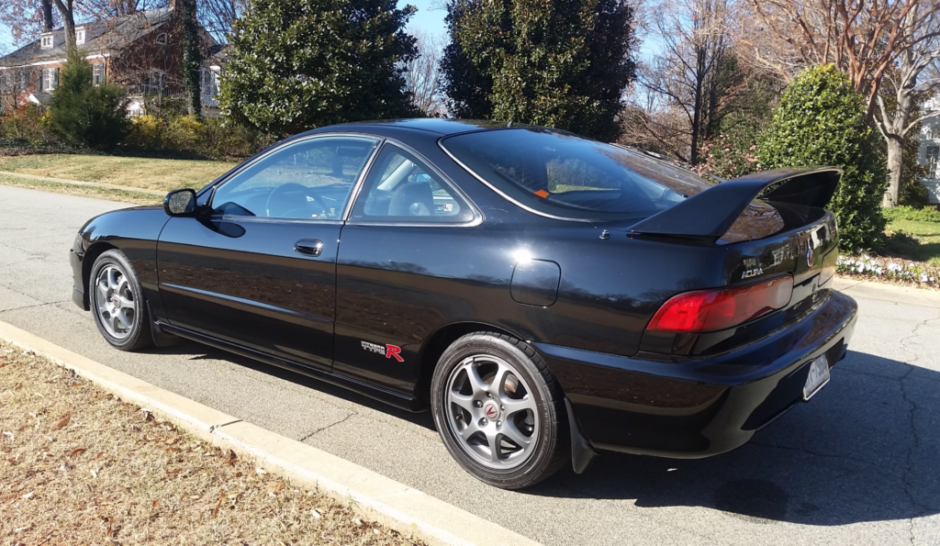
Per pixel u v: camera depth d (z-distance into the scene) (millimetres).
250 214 3959
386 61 16719
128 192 16609
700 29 20250
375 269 3250
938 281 7629
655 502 2984
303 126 16312
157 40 38531
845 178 9086
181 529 2605
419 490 3014
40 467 3020
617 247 2695
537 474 2924
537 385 2838
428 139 3406
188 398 3777
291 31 15492
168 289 4305
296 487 2932
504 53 16531
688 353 2551
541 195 3055
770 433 3678
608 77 17609
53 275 7105
